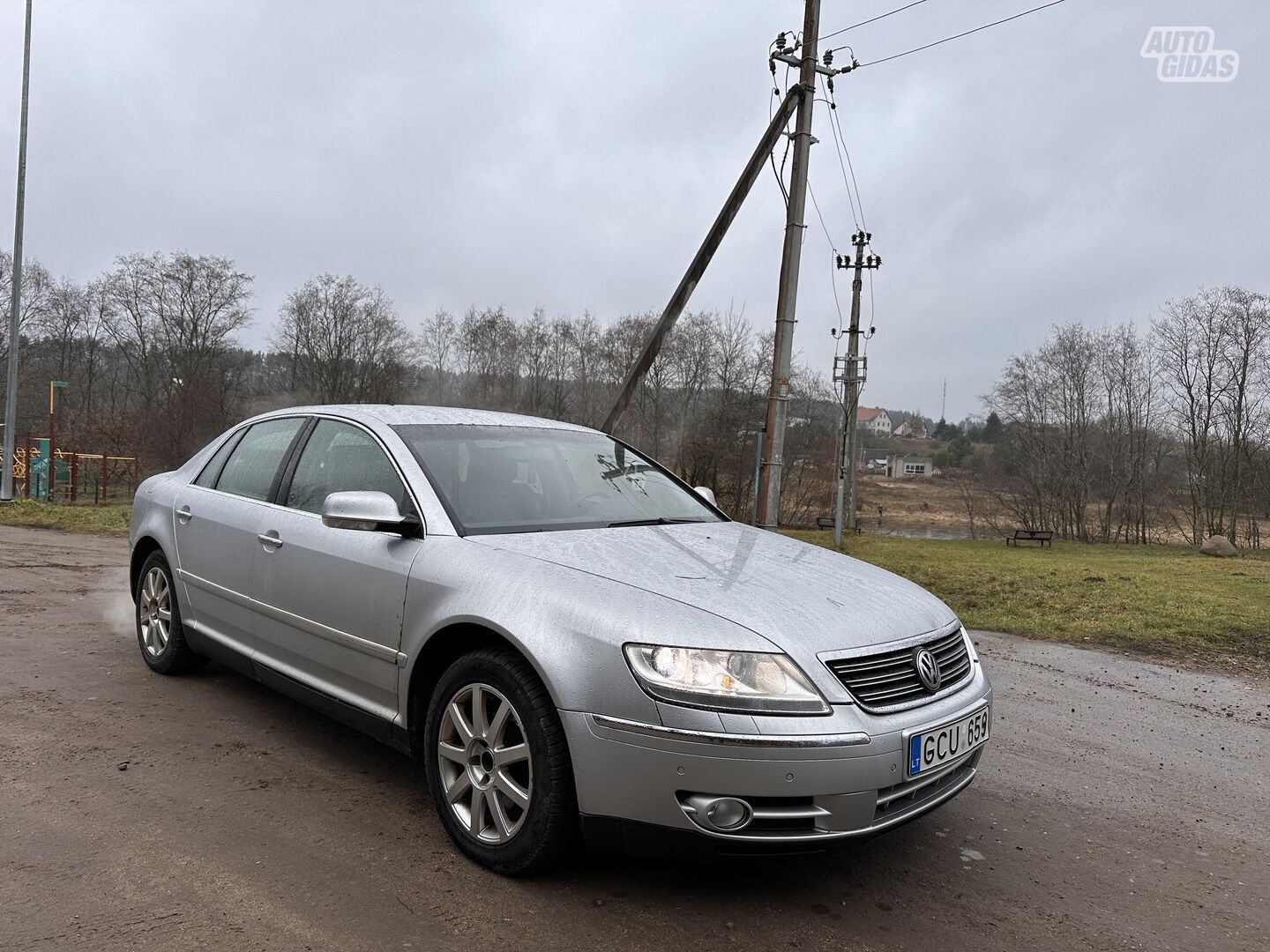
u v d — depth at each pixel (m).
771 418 11.47
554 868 2.77
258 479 4.19
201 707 4.30
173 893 2.52
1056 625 8.25
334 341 51.78
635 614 2.54
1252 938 2.62
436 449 3.59
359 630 3.25
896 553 19.20
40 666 4.92
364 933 2.36
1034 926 2.62
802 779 2.35
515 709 2.65
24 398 51.00
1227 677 6.34
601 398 47.19
